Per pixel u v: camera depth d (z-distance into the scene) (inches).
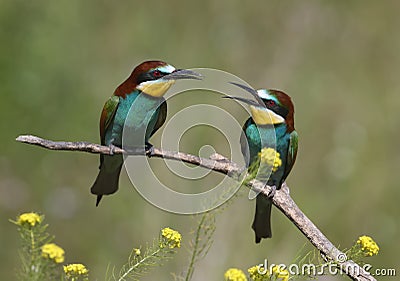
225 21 576.1
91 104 543.5
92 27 568.1
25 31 560.1
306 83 572.7
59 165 525.7
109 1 571.8
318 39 600.1
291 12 598.2
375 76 594.9
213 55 569.3
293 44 591.8
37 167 526.6
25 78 546.3
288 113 360.8
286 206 303.6
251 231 461.1
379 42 608.7
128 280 436.5
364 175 526.6
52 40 559.2
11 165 526.6
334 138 546.3
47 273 224.5
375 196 517.7
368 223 509.0
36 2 569.0
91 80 552.1
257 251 459.5
